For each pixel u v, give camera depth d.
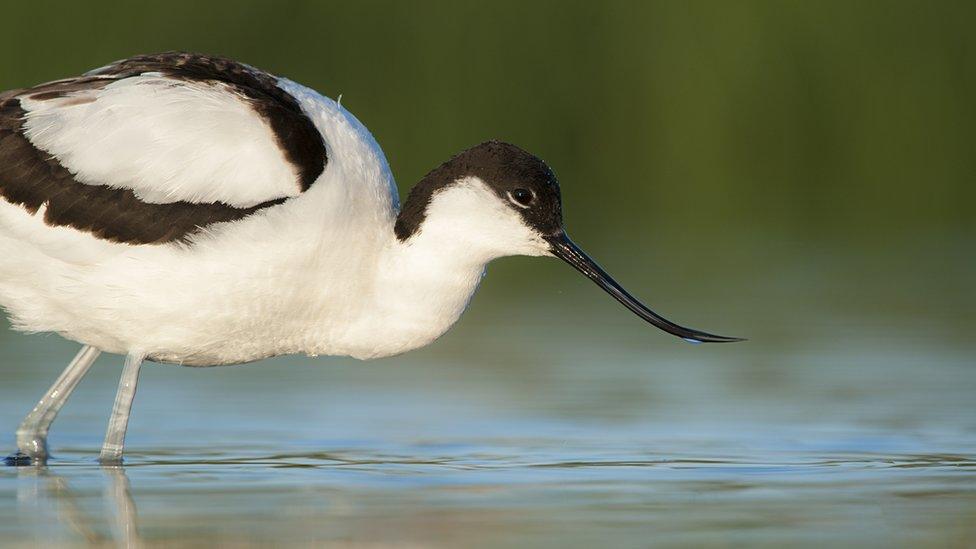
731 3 24.48
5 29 21.95
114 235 10.41
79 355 11.06
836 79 24.75
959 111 24.95
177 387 13.84
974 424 11.97
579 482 9.88
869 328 16.62
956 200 25.42
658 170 24.23
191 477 10.05
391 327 11.02
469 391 13.60
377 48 23.12
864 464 10.52
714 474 10.17
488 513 8.96
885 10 24.81
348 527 8.62
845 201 24.86
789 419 12.23
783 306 17.92
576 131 23.98
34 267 10.55
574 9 23.97
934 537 8.38
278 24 22.70
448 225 10.95
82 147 10.45
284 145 10.49
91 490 9.62
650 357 15.36
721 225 24.41
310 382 14.12
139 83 10.59
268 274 10.48
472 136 23.44
